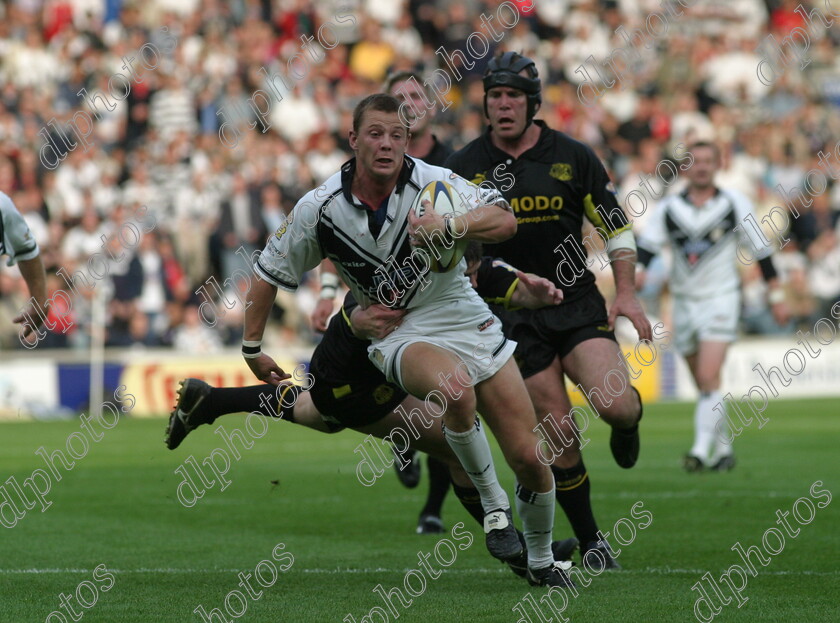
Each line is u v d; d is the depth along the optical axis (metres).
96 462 38.19
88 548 22.48
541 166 21.30
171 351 58.19
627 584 18.50
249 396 19.39
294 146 65.44
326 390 18.78
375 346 17.78
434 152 25.11
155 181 61.22
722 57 83.06
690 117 77.44
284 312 61.19
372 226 17.12
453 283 17.58
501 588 18.33
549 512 18.03
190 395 19.20
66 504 28.72
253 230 59.56
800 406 60.69
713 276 35.06
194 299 59.53
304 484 32.75
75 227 58.84
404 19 76.38
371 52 73.25
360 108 16.70
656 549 21.81
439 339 17.42
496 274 19.94
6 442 44.41
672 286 35.78
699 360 35.22
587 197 21.41
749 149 77.75
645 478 33.06
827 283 72.75
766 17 87.94
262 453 41.75
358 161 17.09
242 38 68.94
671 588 18.16
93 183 60.94
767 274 36.34
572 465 20.66
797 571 19.55
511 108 20.86
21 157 59.69
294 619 16.11
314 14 72.94
